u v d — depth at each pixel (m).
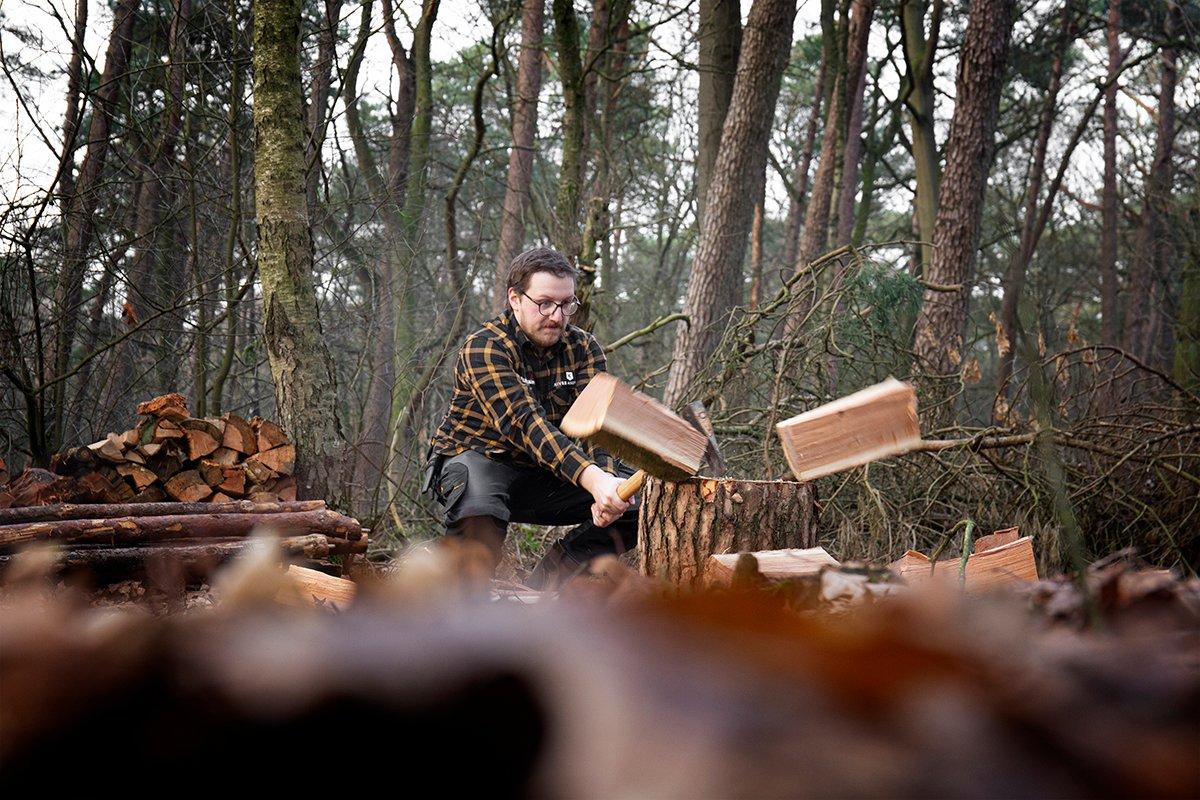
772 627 0.33
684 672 0.31
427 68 11.84
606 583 0.73
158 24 8.89
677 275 19.58
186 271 8.39
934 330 9.12
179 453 5.61
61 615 0.42
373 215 8.46
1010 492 5.61
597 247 7.80
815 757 0.28
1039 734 0.31
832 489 5.79
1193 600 0.85
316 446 6.13
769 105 9.77
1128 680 0.37
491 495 3.91
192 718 0.34
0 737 0.34
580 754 0.29
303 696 0.33
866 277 6.35
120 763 0.34
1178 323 13.11
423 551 0.67
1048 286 16.39
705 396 6.59
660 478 2.65
